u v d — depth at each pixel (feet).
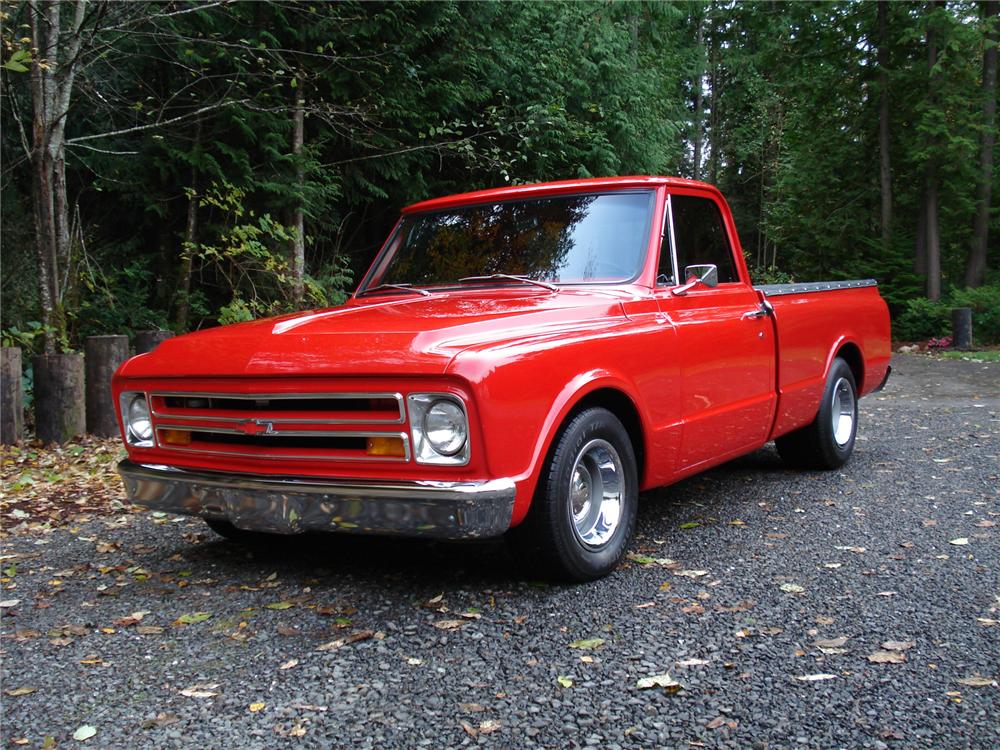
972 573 12.62
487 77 49.42
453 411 10.71
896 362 51.55
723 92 122.72
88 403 26.22
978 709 8.55
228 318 34.58
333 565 13.88
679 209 15.72
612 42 57.47
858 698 8.82
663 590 12.20
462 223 16.22
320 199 44.29
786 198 90.99
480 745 8.12
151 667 10.12
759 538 14.75
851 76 74.23
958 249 77.15
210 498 12.19
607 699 8.94
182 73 42.80
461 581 12.82
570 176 53.31
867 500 17.30
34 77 30.07
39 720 8.90
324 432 11.38
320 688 9.40
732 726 8.32
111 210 46.21
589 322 12.96
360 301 15.24
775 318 17.53
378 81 42.91
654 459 13.91
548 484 11.75
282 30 41.34
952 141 64.03
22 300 40.06
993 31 64.18
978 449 22.41
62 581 13.56
